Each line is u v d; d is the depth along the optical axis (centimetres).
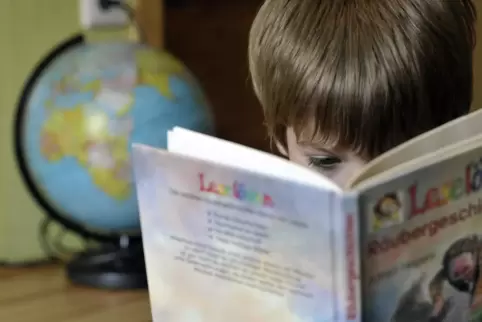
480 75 122
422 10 80
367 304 56
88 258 113
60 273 117
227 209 60
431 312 61
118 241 115
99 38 130
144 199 66
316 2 84
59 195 109
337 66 78
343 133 78
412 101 78
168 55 117
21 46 123
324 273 56
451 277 61
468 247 62
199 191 61
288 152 86
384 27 79
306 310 58
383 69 77
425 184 56
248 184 57
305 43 81
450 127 63
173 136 67
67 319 96
